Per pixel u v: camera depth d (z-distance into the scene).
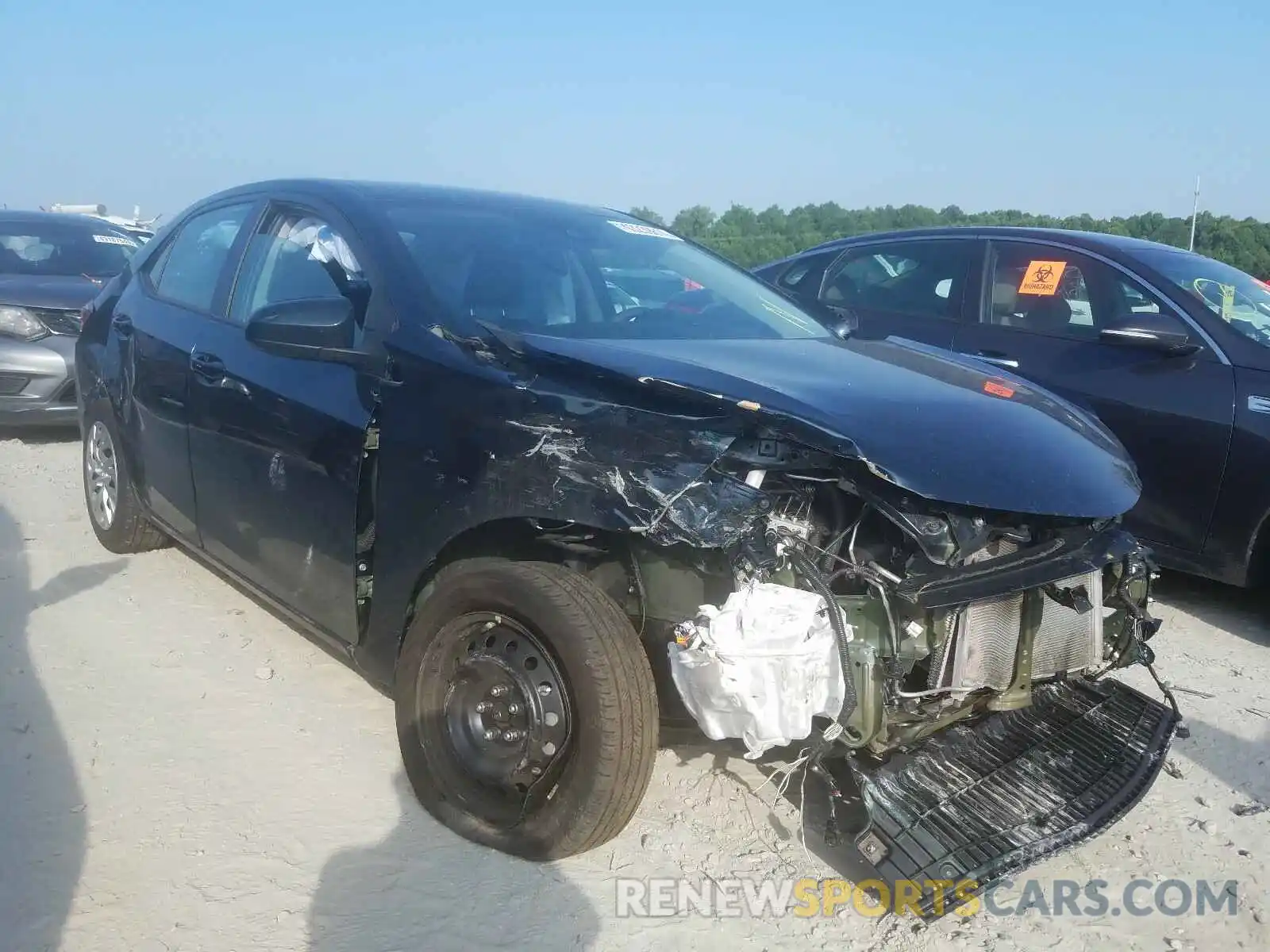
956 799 2.66
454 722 2.86
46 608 4.38
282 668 3.88
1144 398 4.83
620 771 2.57
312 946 2.45
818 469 2.58
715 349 3.21
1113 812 2.76
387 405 3.04
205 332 3.99
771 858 2.86
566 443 2.65
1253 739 3.69
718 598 2.59
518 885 2.68
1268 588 4.66
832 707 2.41
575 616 2.58
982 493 2.50
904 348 3.72
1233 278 5.23
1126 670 4.27
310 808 2.99
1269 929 2.69
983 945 2.58
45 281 7.81
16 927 2.46
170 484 4.24
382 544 3.05
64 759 3.21
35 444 7.70
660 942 2.52
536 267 3.52
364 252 3.38
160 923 2.50
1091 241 5.45
